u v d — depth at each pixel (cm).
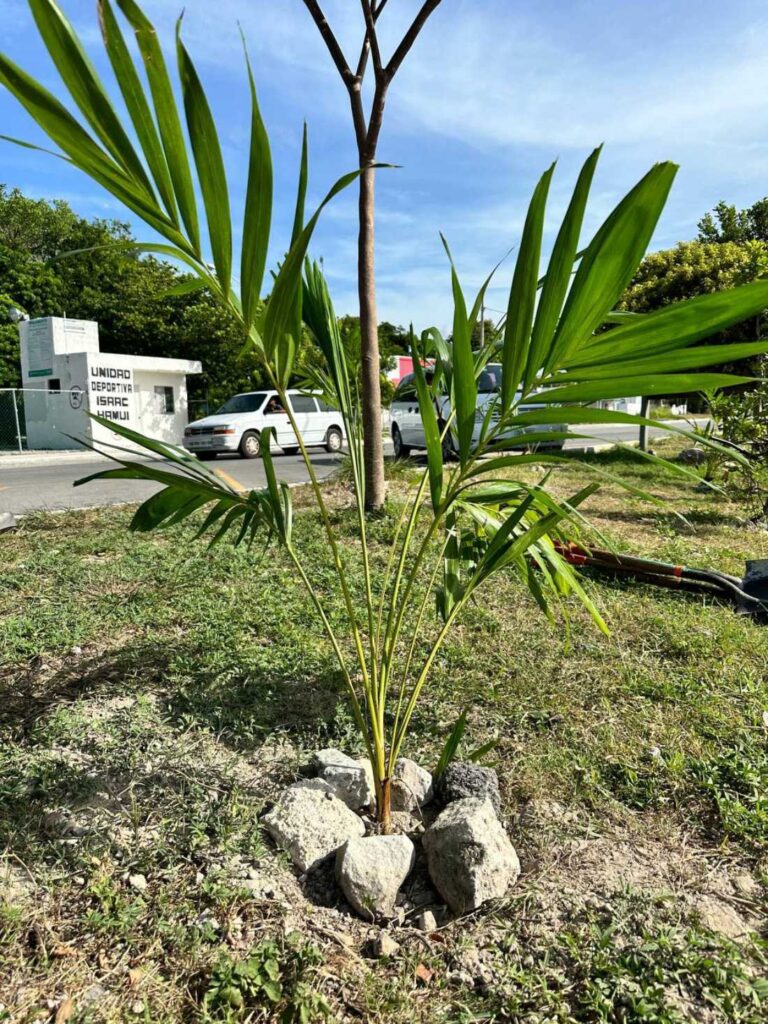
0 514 572
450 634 359
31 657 315
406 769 234
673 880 193
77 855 197
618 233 144
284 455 1579
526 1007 155
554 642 351
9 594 395
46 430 1900
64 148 152
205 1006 151
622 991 155
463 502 235
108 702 281
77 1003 154
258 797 225
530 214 153
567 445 1448
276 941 171
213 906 182
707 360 140
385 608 392
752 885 191
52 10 130
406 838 197
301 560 480
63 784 226
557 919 179
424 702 289
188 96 147
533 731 268
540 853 204
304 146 155
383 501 616
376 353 590
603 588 437
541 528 197
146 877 192
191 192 161
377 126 529
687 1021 146
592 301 153
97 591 406
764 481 683
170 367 1998
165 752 245
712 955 165
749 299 134
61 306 2631
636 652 341
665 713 280
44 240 2845
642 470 1023
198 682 296
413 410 1217
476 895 182
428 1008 155
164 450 215
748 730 265
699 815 221
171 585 416
